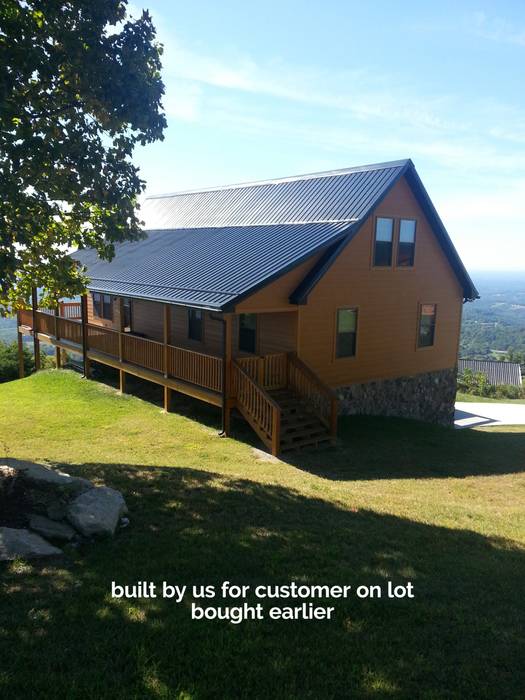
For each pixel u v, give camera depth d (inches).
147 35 345.4
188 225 862.5
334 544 253.4
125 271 706.2
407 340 726.5
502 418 956.0
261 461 475.5
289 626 181.2
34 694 142.9
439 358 787.4
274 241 628.7
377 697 149.2
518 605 209.9
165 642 167.3
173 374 608.1
